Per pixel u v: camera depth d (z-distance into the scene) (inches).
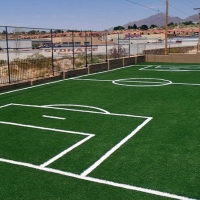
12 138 254.5
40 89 498.0
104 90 484.4
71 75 649.0
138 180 175.5
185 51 1392.7
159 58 992.2
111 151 221.9
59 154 218.2
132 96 432.1
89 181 175.8
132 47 1481.3
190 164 195.8
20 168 195.2
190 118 306.8
